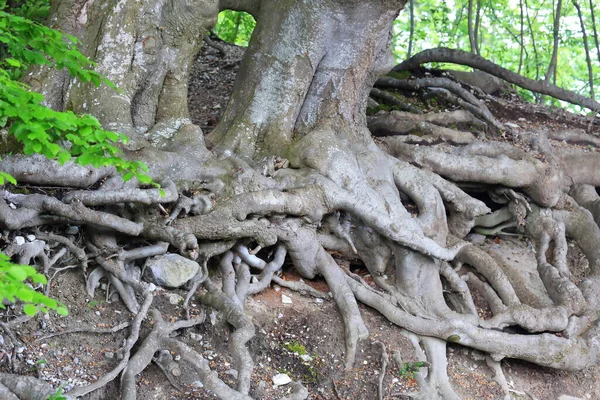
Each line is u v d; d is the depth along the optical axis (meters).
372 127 10.21
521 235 9.46
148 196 6.53
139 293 6.46
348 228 7.93
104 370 5.80
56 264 6.37
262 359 6.84
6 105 4.38
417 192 8.47
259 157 7.98
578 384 8.16
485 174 9.07
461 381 7.49
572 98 12.36
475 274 8.41
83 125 4.62
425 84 11.55
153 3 7.45
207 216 6.96
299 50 8.02
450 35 18.41
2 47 7.73
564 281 8.34
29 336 5.79
